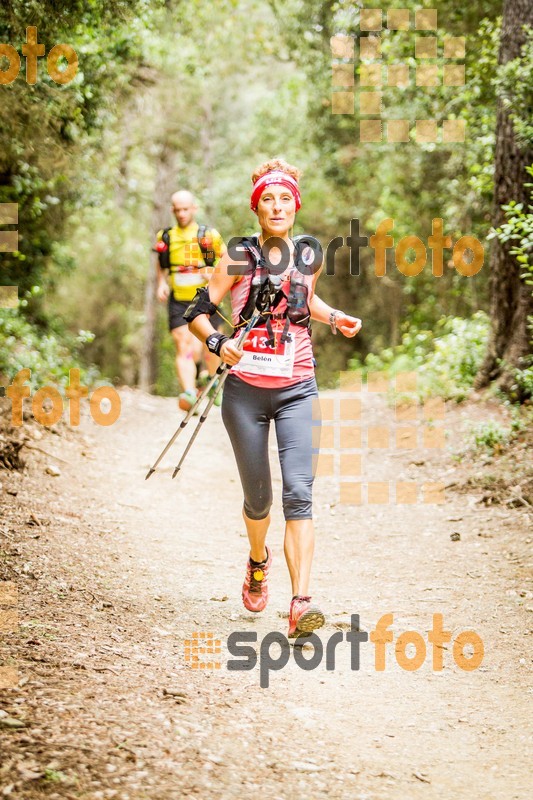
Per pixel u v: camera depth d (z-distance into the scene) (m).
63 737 3.65
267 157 34.06
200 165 37.34
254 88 32.66
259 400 5.33
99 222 30.88
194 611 5.88
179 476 9.86
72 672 4.43
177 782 3.48
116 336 37.56
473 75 14.10
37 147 10.86
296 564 5.19
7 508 7.21
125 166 24.20
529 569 6.91
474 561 7.23
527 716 4.66
